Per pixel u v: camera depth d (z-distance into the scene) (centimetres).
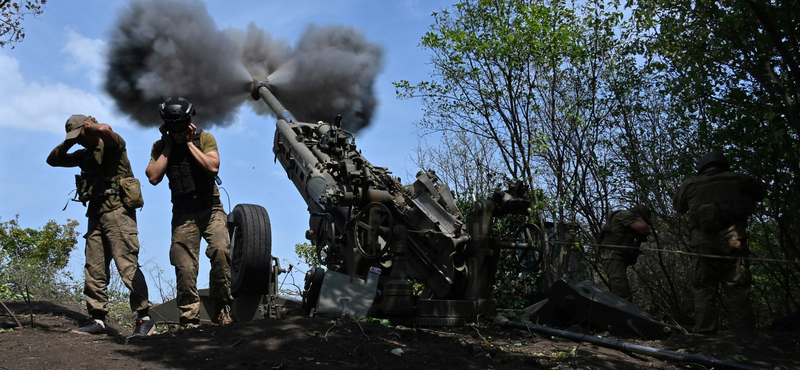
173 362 342
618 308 534
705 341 482
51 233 1332
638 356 434
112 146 472
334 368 341
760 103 571
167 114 470
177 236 488
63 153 468
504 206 551
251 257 527
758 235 691
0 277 780
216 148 507
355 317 466
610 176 740
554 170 794
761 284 744
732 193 533
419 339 424
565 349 445
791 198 571
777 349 448
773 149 562
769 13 525
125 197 474
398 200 581
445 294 555
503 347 443
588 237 788
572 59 766
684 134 686
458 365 363
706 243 534
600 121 766
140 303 463
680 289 799
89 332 453
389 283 508
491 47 785
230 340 386
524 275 779
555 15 771
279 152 771
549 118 806
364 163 594
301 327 415
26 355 340
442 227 557
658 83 710
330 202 535
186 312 481
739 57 587
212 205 505
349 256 587
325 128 733
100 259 471
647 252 820
